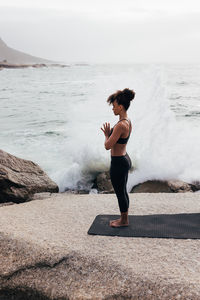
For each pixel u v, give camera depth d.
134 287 2.93
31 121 14.66
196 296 2.72
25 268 3.35
